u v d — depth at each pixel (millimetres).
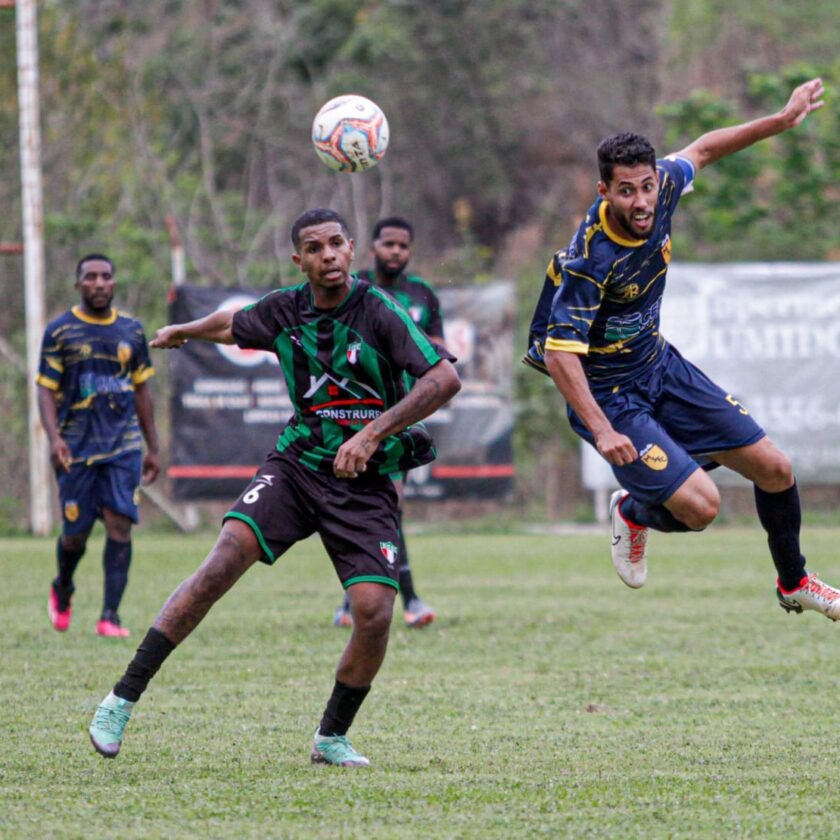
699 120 80875
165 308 73750
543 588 42000
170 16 103812
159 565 47969
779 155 82562
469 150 110250
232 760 19312
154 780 17984
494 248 112688
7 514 65250
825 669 27609
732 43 109438
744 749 20141
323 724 19109
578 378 19781
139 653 18672
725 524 68688
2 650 29797
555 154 113812
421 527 67000
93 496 32156
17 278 74625
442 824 15688
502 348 61438
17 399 66375
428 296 33688
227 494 60719
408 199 108188
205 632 32656
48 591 40656
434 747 20312
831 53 108625
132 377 32750
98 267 32375
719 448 21344
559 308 19906
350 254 18547
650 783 17859
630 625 33906
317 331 18719
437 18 109812
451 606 37656
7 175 76500
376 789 17469
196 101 96312
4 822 15688
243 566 18766
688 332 62875
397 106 108188
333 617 35344
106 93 85000
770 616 35531
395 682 26125
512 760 19359
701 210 81188
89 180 82125
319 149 22500
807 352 62688
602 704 23938
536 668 27734
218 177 103062
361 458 17906
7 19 77000
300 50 104188
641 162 19172
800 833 15305
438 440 61281
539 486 70625
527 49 112250
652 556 52188
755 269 62688
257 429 60750
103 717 18656
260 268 77562
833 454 62750
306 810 16344
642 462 20625
